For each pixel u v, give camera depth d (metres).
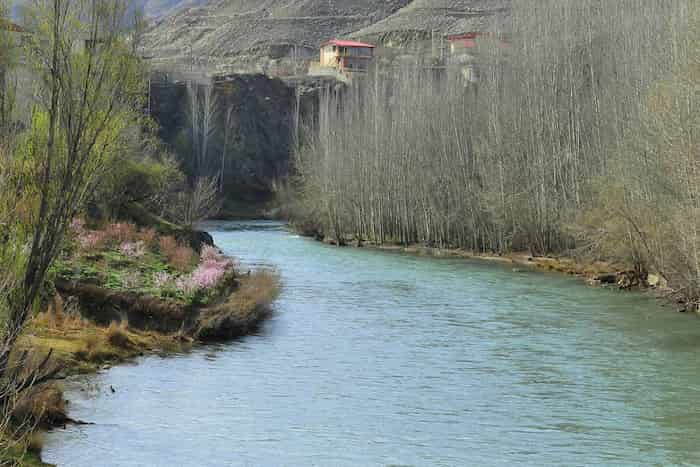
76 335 30.17
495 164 71.94
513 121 70.81
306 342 35.00
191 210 75.19
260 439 22.64
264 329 37.66
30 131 20.41
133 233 44.84
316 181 92.81
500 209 70.06
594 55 68.25
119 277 36.16
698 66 42.03
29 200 19.91
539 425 24.38
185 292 36.56
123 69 22.12
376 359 32.19
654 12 58.62
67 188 20.52
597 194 59.47
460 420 24.78
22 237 19.17
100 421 23.06
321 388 27.91
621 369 30.80
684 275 43.97
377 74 88.25
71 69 20.98
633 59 59.12
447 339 36.06
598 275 55.44
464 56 122.38
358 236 85.06
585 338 36.28
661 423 24.58
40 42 20.84
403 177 82.75
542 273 59.66
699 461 21.53
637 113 53.44
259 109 147.25
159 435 22.38
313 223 92.69
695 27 42.84
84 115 21.14
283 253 73.56
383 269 61.97
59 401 23.20
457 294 49.19
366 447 22.31
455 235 78.88
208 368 29.86
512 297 47.94
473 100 79.12
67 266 35.25
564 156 67.31
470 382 29.03
